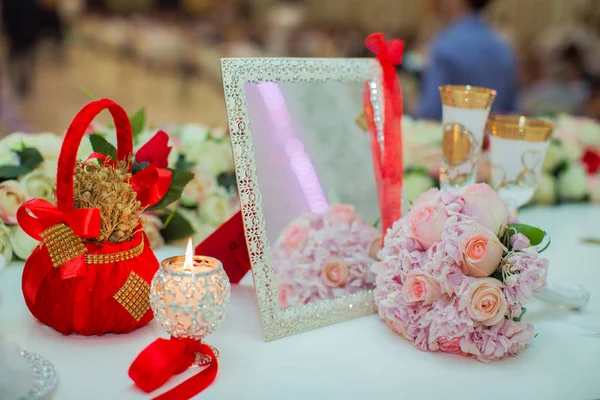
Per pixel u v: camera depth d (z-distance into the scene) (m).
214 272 0.88
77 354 0.91
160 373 0.84
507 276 0.94
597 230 1.55
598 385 0.91
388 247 1.00
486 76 2.18
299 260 1.03
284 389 0.87
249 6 6.61
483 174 1.57
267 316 0.98
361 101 1.12
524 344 0.96
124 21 6.67
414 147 1.53
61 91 5.10
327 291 1.04
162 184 1.00
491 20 5.38
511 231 0.97
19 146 1.21
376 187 1.13
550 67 3.93
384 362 0.94
